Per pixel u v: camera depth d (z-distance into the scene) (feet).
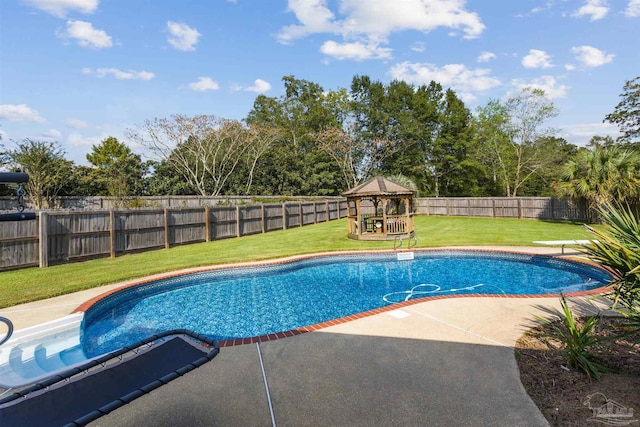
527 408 10.21
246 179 121.90
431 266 39.14
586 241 36.06
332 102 153.07
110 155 167.43
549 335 15.69
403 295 28.81
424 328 17.20
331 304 26.86
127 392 9.48
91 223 38.83
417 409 10.36
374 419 9.93
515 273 35.06
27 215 8.43
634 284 12.41
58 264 35.91
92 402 9.10
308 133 140.26
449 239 50.80
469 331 16.65
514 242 46.01
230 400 11.08
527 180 134.92
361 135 132.67
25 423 8.30
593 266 31.58
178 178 109.29
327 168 133.39
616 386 11.13
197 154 105.19
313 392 11.48
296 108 153.79
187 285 32.42
